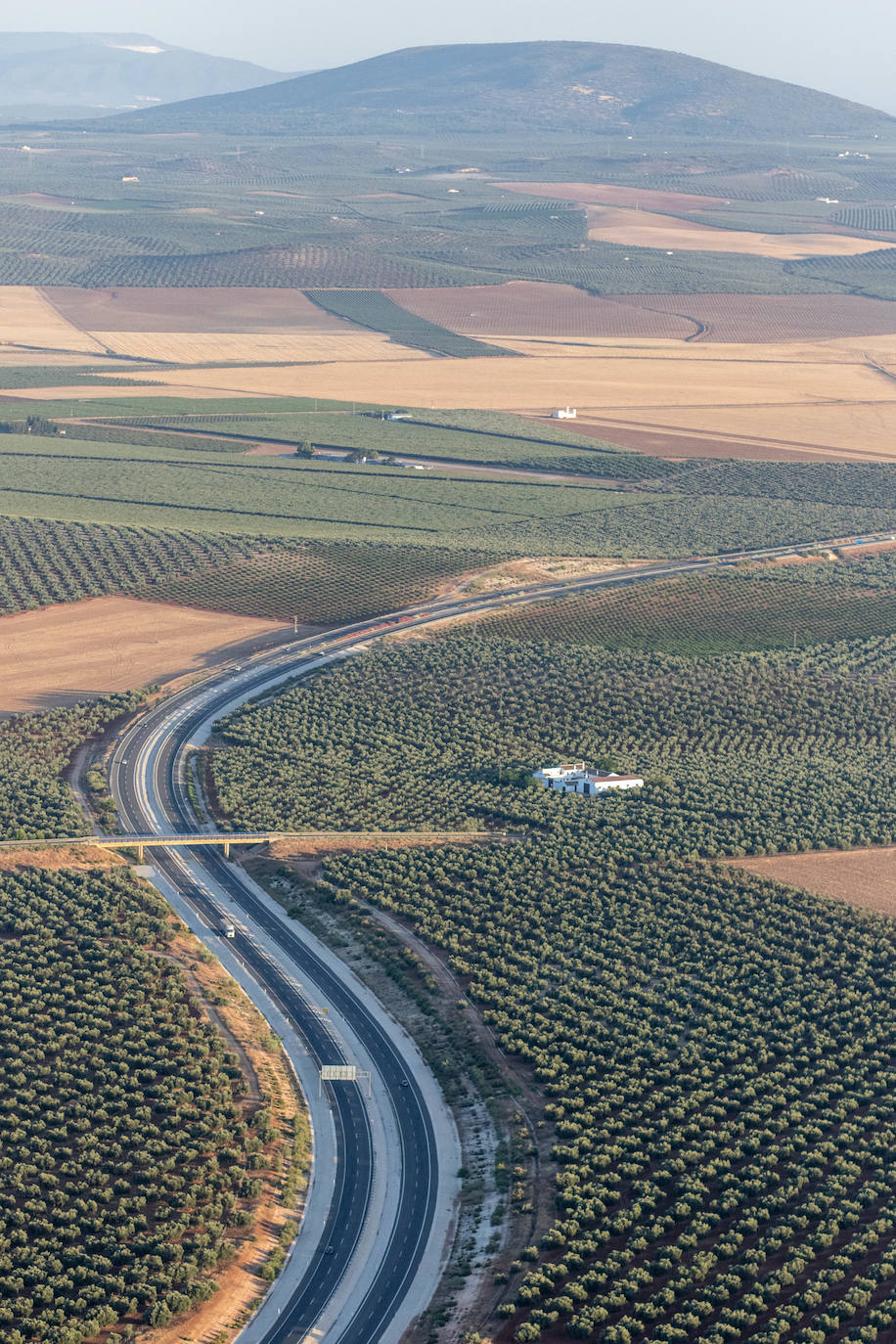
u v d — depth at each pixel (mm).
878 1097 163500
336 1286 136750
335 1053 173000
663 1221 142375
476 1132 160125
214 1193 146625
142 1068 164875
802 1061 170125
